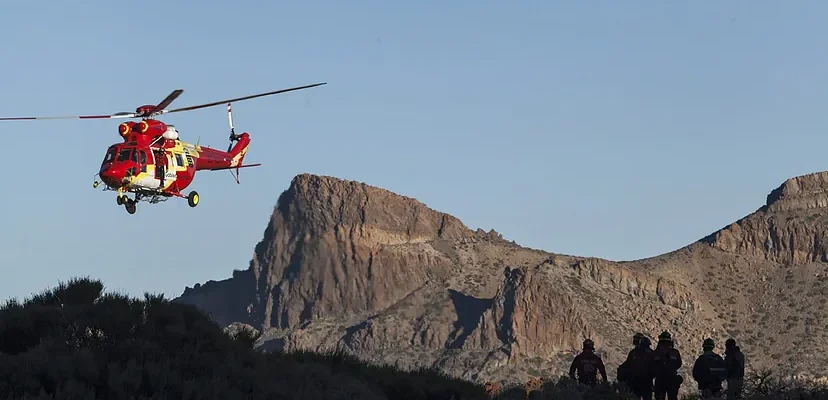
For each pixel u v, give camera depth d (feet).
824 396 110.11
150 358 108.58
